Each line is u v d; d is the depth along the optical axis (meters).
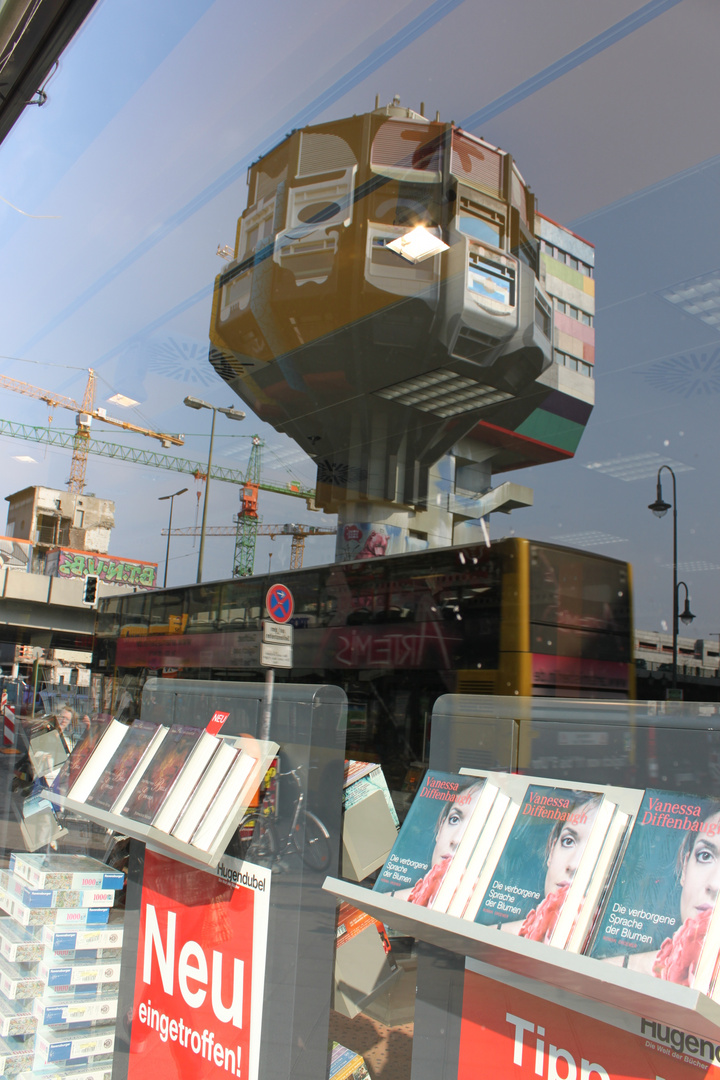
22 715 2.60
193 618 2.26
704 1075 0.88
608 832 0.97
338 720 1.61
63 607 2.59
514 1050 1.10
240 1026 1.55
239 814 1.59
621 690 1.05
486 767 1.26
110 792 1.95
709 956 0.79
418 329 1.51
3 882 2.19
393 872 1.19
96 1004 1.92
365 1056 1.51
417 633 1.62
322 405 1.83
